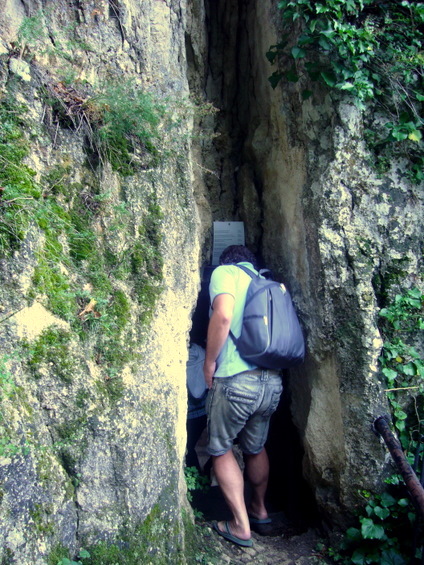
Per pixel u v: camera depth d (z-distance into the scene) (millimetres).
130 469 2699
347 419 3309
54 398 2562
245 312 3271
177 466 2904
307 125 3432
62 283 2686
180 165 3203
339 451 3367
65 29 2982
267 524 3631
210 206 4219
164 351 2963
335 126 3312
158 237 3025
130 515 2674
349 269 3309
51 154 2791
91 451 2619
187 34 3895
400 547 3125
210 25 4211
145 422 2799
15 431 2398
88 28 3029
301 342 3328
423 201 3367
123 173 2988
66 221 2783
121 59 3105
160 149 3115
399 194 3348
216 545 3322
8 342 2469
